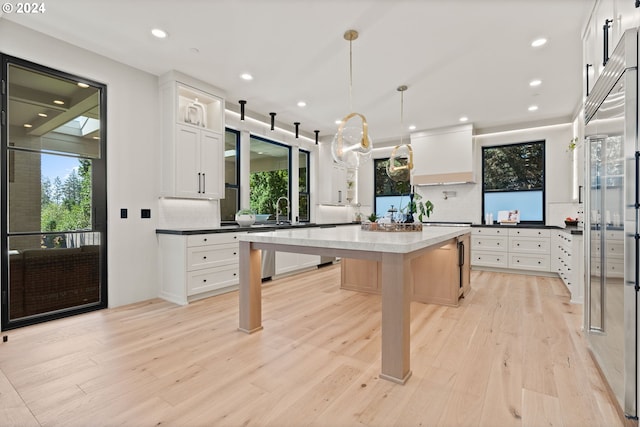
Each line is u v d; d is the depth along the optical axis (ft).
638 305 4.78
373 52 10.22
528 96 13.88
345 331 8.64
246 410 5.15
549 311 10.34
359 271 13.00
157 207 11.98
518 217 17.69
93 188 10.37
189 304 11.15
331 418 4.97
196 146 12.35
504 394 5.60
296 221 19.47
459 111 15.96
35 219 9.16
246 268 8.57
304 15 8.33
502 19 8.41
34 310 9.13
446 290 10.96
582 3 7.70
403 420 4.92
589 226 7.06
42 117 9.30
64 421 4.86
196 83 12.32
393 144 22.34
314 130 20.15
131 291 11.21
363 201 23.72
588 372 6.33
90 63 10.18
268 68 11.40
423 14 8.25
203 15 8.34
